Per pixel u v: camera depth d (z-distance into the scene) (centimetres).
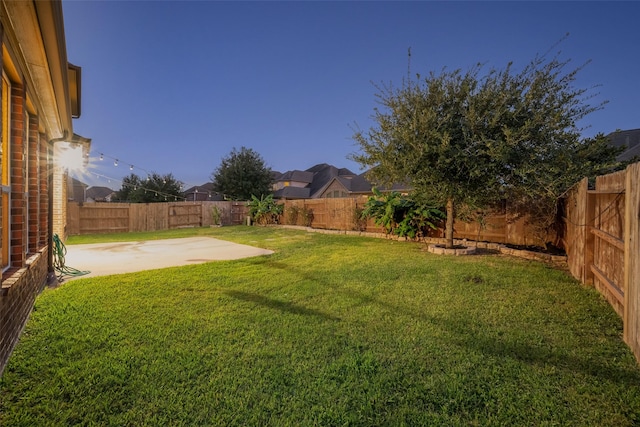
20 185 327
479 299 420
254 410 200
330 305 400
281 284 498
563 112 656
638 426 187
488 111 666
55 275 543
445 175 711
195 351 273
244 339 298
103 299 412
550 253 681
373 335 311
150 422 188
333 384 229
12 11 210
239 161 2817
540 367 252
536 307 388
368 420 193
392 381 232
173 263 695
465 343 293
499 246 799
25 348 271
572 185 598
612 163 672
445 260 671
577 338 303
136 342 287
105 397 208
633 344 274
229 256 785
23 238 336
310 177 4109
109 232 1563
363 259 699
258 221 1864
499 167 681
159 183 3075
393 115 750
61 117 446
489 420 193
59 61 284
